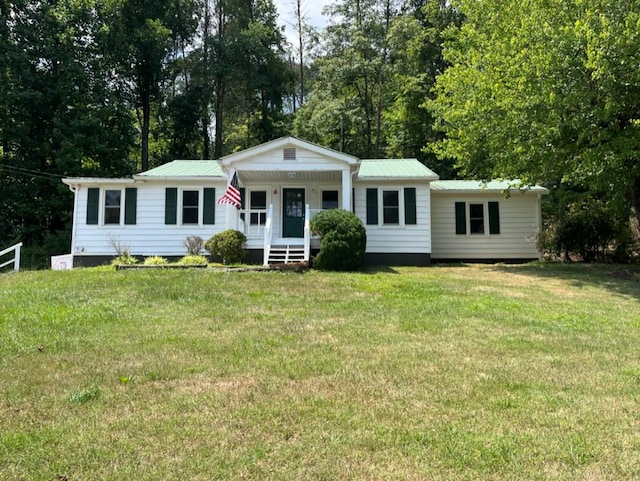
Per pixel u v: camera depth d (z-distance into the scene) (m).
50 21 24.70
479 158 15.23
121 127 26.88
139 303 8.20
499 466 2.93
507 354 5.43
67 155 23.42
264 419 3.59
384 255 16.48
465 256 18.48
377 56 29.50
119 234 16.64
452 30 18.12
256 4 35.69
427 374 4.68
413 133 30.09
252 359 5.14
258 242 15.45
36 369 4.74
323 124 29.84
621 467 2.93
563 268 14.71
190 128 32.62
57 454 3.04
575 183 16.30
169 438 3.27
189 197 16.81
